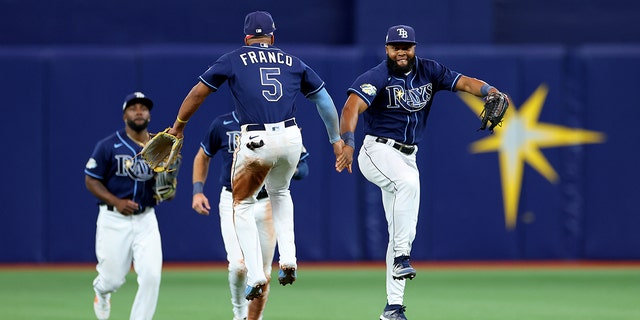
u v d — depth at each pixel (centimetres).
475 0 6650
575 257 6500
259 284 2942
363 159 3266
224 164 3453
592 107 6462
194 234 6269
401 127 3219
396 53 3141
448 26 6631
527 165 6450
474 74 6384
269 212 3353
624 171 6481
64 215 6275
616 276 5722
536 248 6469
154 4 6819
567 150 6469
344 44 6906
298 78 2970
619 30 6981
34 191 6269
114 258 3391
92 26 6788
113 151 3369
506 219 6450
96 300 3525
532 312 4128
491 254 6450
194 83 6250
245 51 2945
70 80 6250
